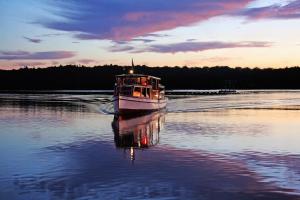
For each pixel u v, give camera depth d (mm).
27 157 26234
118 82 65000
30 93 183250
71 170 22328
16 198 17172
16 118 55938
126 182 19672
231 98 128875
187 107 81938
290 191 18109
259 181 19797
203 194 17703
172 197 17312
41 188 18656
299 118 56031
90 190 18297
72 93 182875
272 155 26812
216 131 40344
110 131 41219
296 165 23594
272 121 51281
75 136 37125
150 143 32469
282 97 137750
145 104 62875
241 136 36500
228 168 22750
